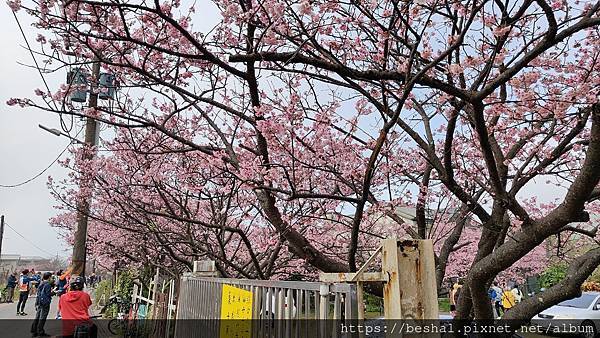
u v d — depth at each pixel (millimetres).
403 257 2174
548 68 4766
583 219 3727
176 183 8141
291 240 4984
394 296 2129
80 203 10789
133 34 4777
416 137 5160
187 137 7477
